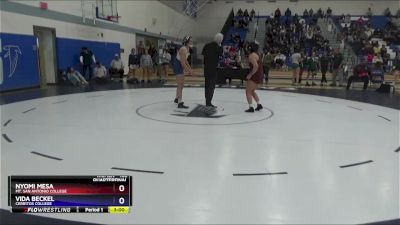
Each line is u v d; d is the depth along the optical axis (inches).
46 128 233.8
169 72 751.1
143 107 321.7
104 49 643.5
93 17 609.3
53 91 447.8
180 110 306.0
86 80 576.1
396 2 1050.1
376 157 175.0
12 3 428.1
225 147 190.4
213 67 292.0
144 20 816.3
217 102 358.3
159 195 126.5
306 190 132.2
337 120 273.9
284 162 165.5
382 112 315.9
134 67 611.2
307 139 210.8
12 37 429.4
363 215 112.3
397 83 547.2
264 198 125.0
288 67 832.9
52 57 517.0
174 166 158.2
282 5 1130.7
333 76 571.5
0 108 310.8
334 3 1095.0
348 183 139.6
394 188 134.7
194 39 1200.8
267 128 239.8
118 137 210.7
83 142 198.8
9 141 200.2
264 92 465.1
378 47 835.4
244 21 1084.5
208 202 121.5
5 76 421.7
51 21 504.1
